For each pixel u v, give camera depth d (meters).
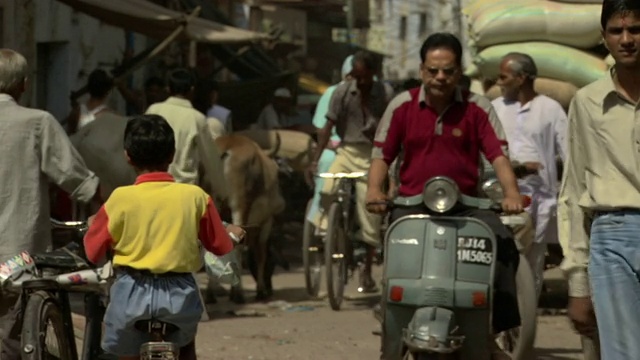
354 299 16.00
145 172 7.66
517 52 13.62
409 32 79.00
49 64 23.95
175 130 13.16
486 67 15.09
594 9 14.79
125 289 7.42
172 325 7.45
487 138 8.61
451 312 8.00
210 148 13.39
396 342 8.29
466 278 8.05
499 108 12.95
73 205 13.21
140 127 7.63
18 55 9.05
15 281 8.04
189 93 13.47
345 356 11.66
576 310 7.08
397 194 8.88
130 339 7.51
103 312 8.31
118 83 20.02
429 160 8.67
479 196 8.98
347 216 14.96
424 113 8.68
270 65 33.66
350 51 45.41
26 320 7.71
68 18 23.75
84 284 7.99
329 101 15.53
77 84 24.53
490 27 14.93
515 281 8.49
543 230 12.62
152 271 7.39
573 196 7.04
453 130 8.63
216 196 13.69
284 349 12.04
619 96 6.76
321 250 15.80
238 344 12.34
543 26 14.86
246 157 15.42
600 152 6.81
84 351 8.23
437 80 8.45
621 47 6.68
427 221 8.16
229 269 8.66
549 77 14.85
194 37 21.27
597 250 6.78
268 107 27.36
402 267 8.13
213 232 7.63
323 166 16.16
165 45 20.05
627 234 6.68
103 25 26.39
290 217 25.36
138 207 7.45
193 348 7.89
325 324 13.73
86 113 15.30
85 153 13.58
